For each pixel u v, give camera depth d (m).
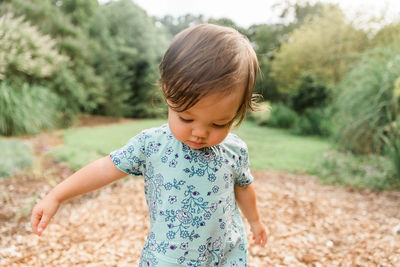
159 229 0.98
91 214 2.72
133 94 14.82
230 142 1.07
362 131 4.71
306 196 3.35
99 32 13.96
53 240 2.23
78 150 4.84
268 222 2.63
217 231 1.01
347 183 3.98
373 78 4.72
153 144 1.00
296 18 18.58
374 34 10.64
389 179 3.94
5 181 3.54
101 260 1.97
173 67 0.77
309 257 2.05
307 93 9.70
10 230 2.39
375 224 2.61
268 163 5.07
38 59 8.44
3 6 9.27
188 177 0.95
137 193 3.26
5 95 7.03
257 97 1.00
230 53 0.76
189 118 0.79
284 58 13.79
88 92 11.62
